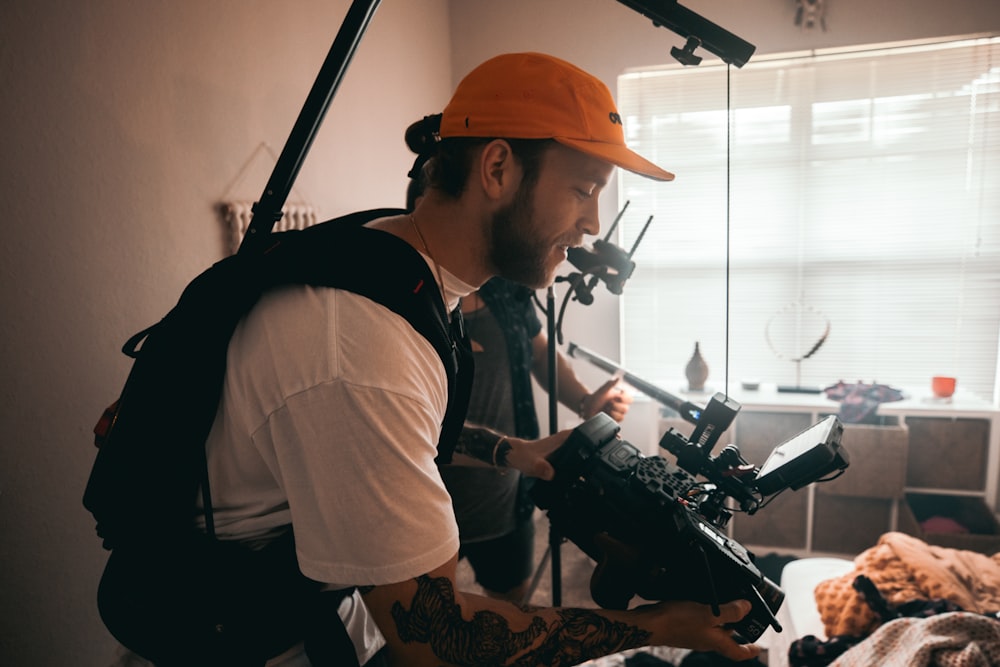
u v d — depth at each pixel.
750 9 2.93
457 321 0.84
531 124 0.71
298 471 0.65
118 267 1.34
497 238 0.77
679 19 0.88
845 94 3.03
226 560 0.73
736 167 3.19
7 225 1.12
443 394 0.72
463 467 1.71
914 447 2.88
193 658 0.75
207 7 1.55
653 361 3.43
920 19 2.79
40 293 1.18
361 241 0.71
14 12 1.12
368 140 2.38
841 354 3.23
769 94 3.10
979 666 1.20
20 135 1.13
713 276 3.30
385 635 0.66
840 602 1.63
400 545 0.63
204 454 0.71
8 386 1.14
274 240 0.79
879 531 2.81
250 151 1.72
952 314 3.08
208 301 0.70
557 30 3.12
